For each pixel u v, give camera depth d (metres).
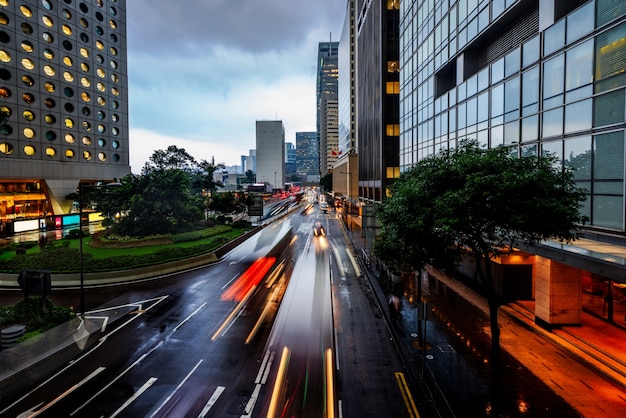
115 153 69.44
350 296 23.31
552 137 15.23
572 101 14.05
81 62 62.41
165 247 37.03
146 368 13.94
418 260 14.14
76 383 12.88
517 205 9.63
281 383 12.78
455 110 25.88
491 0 20.41
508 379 12.85
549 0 15.39
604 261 10.53
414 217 11.69
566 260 12.42
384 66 49.66
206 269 31.02
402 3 41.38
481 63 23.75
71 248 34.84
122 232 42.25
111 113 68.44
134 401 11.73
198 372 13.60
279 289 24.88
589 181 13.30
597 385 12.44
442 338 16.39
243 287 25.42
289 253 38.41
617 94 12.02
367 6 60.09
